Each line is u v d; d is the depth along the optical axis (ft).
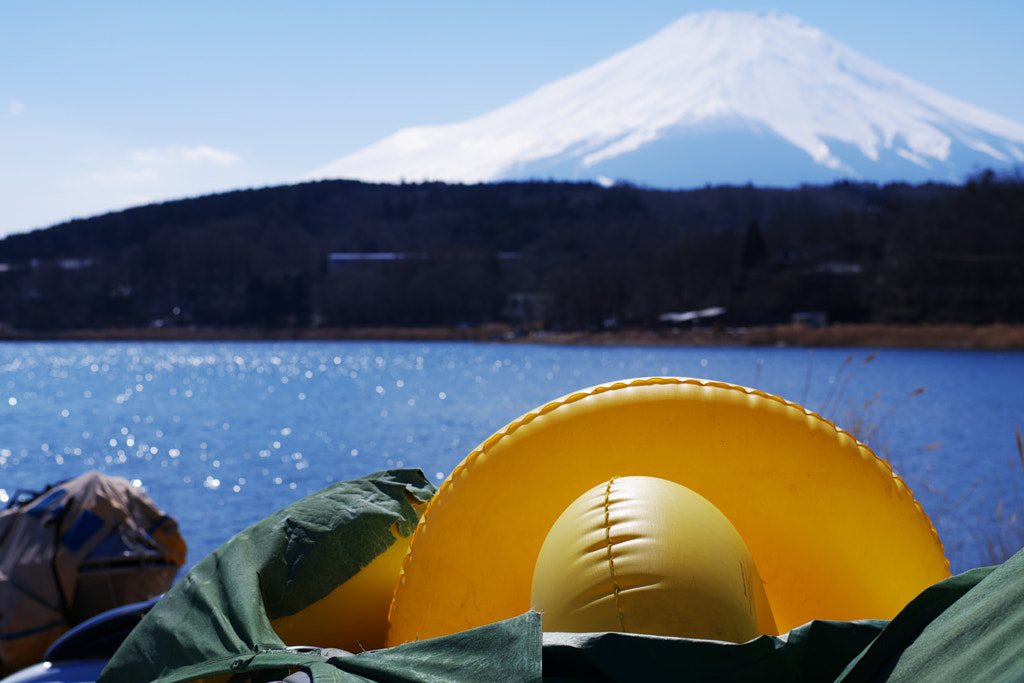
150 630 7.22
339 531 7.61
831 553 6.57
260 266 596.70
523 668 4.75
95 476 15.98
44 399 118.11
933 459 48.01
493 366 214.69
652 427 6.67
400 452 57.00
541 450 6.70
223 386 142.92
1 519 15.31
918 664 4.38
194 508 38.52
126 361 275.18
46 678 9.52
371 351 355.36
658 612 5.09
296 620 7.39
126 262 604.90
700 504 5.79
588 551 5.41
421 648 5.25
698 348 348.79
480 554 6.60
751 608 5.44
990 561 14.99
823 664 4.82
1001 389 116.88
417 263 534.78
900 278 351.05
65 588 14.64
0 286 577.02
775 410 6.77
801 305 385.91
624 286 444.96
